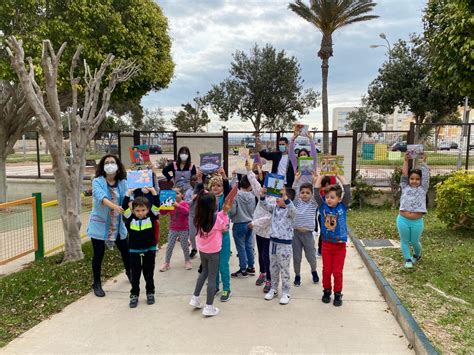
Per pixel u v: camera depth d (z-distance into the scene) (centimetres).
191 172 702
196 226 431
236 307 446
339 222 440
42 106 578
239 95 3212
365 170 1178
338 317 415
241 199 542
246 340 367
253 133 1289
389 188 1109
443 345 337
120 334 383
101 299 475
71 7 1026
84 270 576
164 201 572
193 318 418
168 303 461
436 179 1038
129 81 1227
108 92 699
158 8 1370
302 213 507
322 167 611
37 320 416
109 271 579
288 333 380
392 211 1027
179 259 655
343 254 446
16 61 537
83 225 960
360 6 2022
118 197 503
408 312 396
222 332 384
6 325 402
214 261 426
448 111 2419
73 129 622
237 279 548
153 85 1396
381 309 436
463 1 636
